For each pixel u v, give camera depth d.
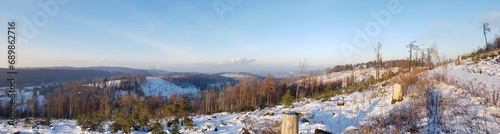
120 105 47.00
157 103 42.72
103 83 85.44
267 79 45.88
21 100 45.97
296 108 15.35
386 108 11.07
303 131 8.67
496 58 21.59
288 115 5.62
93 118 13.18
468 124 6.98
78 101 49.00
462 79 14.73
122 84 88.88
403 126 7.55
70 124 14.45
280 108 16.73
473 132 6.43
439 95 10.85
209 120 13.63
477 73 17.44
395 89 11.97
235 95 49.38
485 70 17.77
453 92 11.31
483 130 6.45
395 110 9.56
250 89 46.69
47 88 62.16
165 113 13.64
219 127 11.35
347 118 10.55
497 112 7.58
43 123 13.78
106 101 47.19
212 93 59.91
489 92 10.22
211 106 51.59
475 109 8.12
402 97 11.86
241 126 11.06
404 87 15.01
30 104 44.69
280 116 12.41
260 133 8.85
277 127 8.83
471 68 19.83
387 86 18.84
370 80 28.12
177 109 13.55
